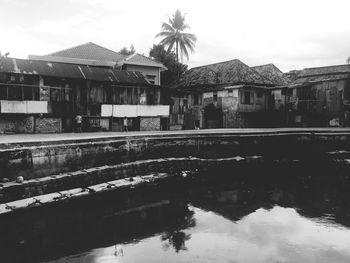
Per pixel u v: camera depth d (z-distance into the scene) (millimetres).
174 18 45750
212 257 9859
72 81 24125
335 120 35469
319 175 22109
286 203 15398
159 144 21625
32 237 10961
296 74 43781
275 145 26578
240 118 35125
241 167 24141
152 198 15820
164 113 28703
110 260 9562
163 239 11125
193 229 12023
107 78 25484
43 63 24125
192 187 18250
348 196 16734
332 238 11320
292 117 37812
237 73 37500
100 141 18000
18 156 13945
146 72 33344
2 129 21828
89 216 13062
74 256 9773
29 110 22312
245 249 10414
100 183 16922
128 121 27078
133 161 19891
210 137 24234
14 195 13062
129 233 11570
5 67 21578
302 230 12023
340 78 34562
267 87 36750
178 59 46531
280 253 10172
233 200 15812
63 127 23984
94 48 34500
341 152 26750
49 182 14453
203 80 39125
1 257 9602
